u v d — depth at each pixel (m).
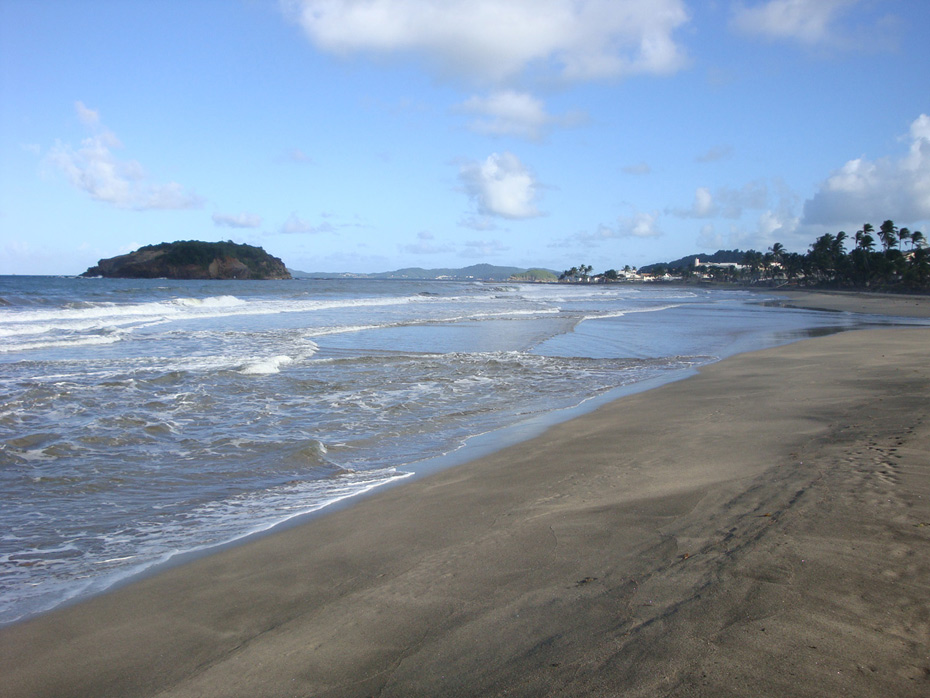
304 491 6.30
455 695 2.65
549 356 16.97
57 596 4.05
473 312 35.62
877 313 41.38
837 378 11.51
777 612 3.00
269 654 3.16
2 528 5.37
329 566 4.31
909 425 6.80
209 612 3.72
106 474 6.88
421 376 13.45
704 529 4.25
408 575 4.02
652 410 9.62
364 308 38.34
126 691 2.93
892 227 112.06
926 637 2.70
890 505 4.32
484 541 4.50
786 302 61.19
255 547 4.78
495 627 3.20
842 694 2.36
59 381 11.85
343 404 10.59
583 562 3.93
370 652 3.09
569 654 2.84
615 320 31.70
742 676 2.52
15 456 7.45
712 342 21.19
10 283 63.78
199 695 2.84
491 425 9.25
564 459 6.93
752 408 9.09
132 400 10.48
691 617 3.03
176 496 6.22
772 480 5.25
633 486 5.59
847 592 3.14
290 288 77.81
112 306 30.28
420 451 7.87
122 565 4.54
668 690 2.48
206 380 12.33
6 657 3.31
